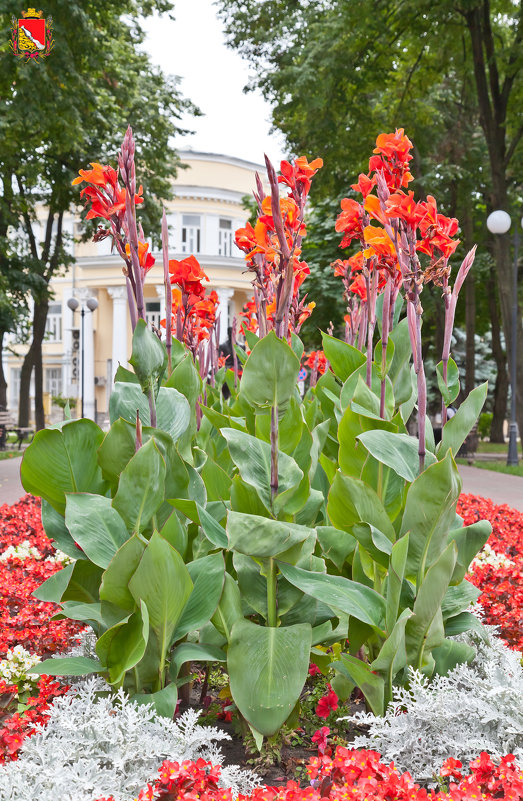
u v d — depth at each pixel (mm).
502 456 21047
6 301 19219
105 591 2521
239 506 2828
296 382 2648
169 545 2438
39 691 3166
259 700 2523
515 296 16797
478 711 2461
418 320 2742
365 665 2533
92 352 44656
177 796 2020
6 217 20078
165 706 2504
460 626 2932
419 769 2369
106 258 43625
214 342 6539
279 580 2900
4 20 13047
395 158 2727
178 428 3137
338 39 16016
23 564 5191
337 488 2705
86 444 2863
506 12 16422
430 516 2607
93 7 14484
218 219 44094
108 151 20312
